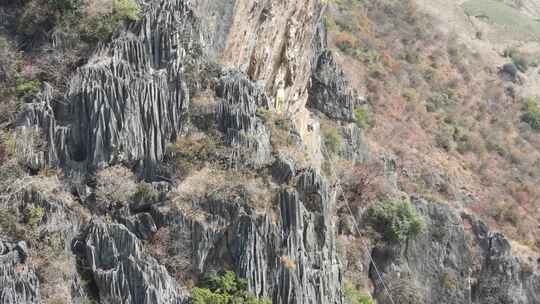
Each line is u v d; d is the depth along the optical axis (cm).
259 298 2789
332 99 5397
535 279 5369
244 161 2991
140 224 2744
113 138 2789
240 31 3491
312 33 4203
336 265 3188
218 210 2844
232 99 3138
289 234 2922
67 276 2505
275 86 3903
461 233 5162
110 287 2530
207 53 3253
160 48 3028
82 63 2950
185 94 2995
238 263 2795
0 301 2316
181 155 2925
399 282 4644
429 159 6391
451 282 5000
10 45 2962
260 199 2914
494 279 5200
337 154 5028
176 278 2716
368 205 4772
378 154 5916
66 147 2766
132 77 2888
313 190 3095
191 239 2781
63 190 2702
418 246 4919
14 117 2788
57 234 2575
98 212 2731
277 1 3762
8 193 2588
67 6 3011
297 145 3284
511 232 6141
